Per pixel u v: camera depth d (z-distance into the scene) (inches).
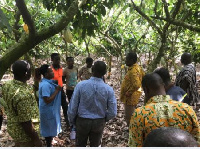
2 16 38.4
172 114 61.2
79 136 114.1
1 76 53.0
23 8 50.1
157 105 63.0
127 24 298.4
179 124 60.8
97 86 109.3
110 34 288.5
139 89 145.0
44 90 124.0
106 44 339.9
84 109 110.0
